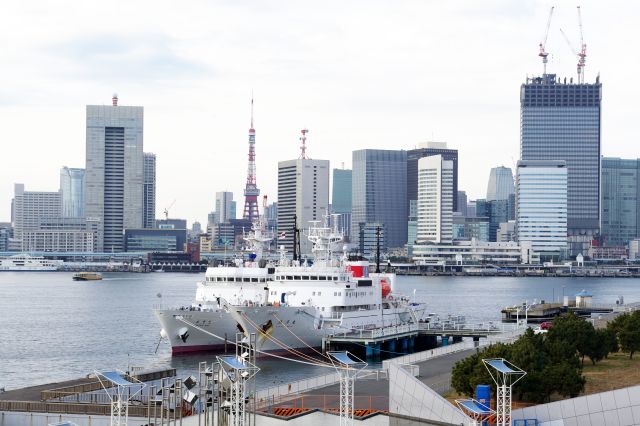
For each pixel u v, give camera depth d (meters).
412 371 129.75
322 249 193.75
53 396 110.25
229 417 94.62
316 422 101.38
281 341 176.12
